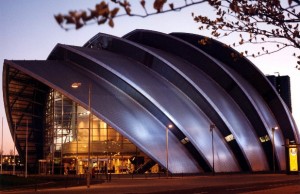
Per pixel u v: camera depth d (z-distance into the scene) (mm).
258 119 80000
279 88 100000
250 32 10625
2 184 42625
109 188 38250
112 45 80250
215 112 74625
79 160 75125
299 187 33719
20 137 92062
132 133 67750
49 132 81125
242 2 9242
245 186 38594
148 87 72562
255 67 82625
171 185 41531
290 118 86375
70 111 76500
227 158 74750
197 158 72062
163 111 70125
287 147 65812
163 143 69562
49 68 74125
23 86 82188
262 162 78812
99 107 69062
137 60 78062
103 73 74188
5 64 73562
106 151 73812
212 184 42344
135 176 66438
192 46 79000
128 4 5949
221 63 83500
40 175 73875
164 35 80062
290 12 9250
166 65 74688
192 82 73812
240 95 79438
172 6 6355
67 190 36188
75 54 75688
